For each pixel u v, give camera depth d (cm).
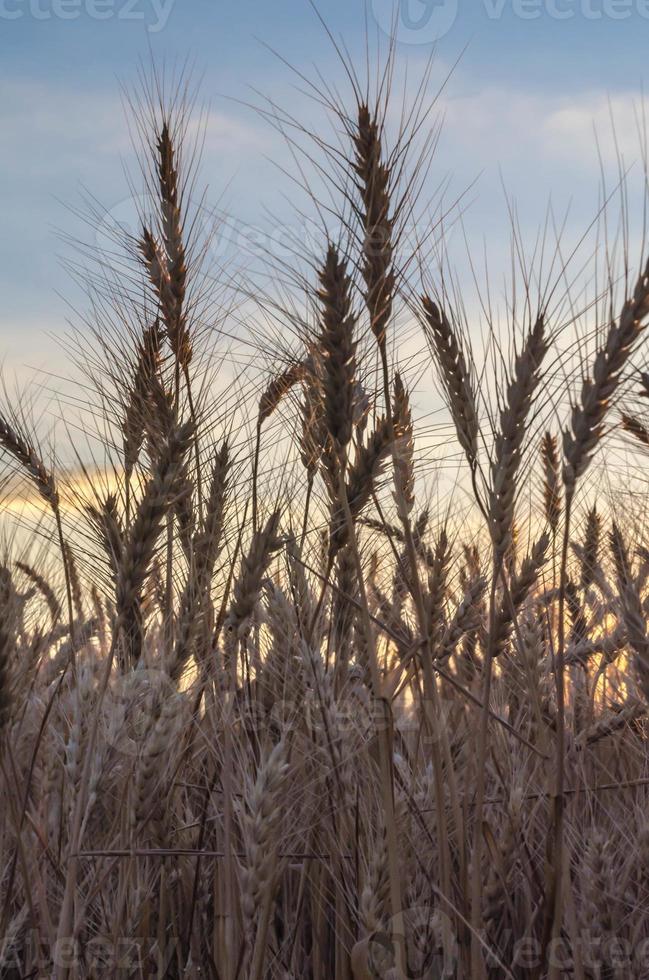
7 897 100
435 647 104
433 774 102
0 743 98
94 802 98
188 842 106
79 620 109
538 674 102
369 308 97
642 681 102
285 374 108
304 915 109
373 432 100
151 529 98
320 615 105
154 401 108
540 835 107
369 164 98
